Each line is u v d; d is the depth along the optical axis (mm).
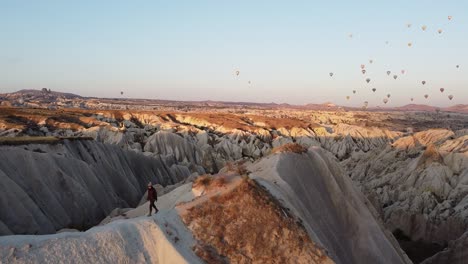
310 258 18312
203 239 18203
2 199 27812
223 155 101375
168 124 114125
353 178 77125
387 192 61125
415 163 63812
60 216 33625
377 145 129125
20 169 33781
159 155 72938
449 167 59906
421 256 43531
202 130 114188
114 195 44969
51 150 43094
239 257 17828
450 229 46188
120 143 82938
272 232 18797
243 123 128125
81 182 39594
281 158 27828
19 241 15461
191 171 79125
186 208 19578
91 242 16391
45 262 15047
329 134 132750
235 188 20422
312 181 28375
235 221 19031
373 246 26719
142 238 17422
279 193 22234
